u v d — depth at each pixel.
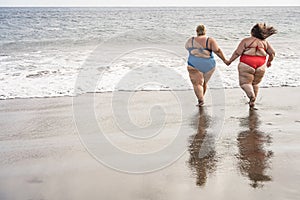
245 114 6.63
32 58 12.89
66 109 6.89
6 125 5.87
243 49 7.17
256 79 7.27
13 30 27.72
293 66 11.49
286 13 67.56
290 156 4.42
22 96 7.96
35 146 4.83
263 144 4.91
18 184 3.62
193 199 3.27
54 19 42.97
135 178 3.74
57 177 3.78
